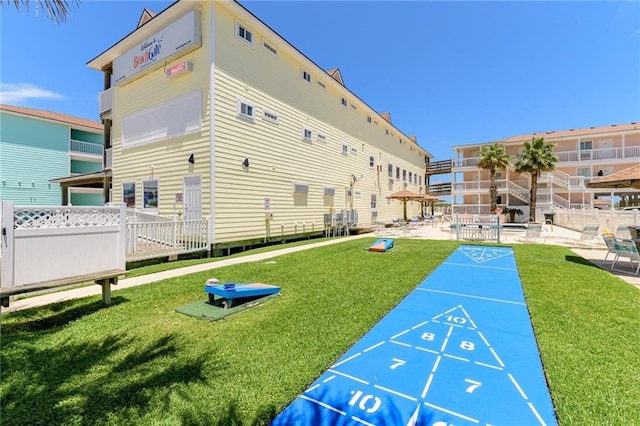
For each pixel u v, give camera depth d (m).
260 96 11.73
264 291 4.91
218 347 3.18
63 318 4.15
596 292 5.01
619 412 2.08
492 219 13.90
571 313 4.04
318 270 6.99
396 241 12.84
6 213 3.65
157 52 11.31
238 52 10.82
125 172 12.98
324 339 3.36
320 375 2.67
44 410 2.18
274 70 12.50
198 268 7.47
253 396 2.33
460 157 31.62
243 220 10.88
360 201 19.89
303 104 14.28
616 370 2.62
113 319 4.06
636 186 7.81
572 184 25.59
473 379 2.58
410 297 4.97
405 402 2.28
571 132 28.52
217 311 4.30
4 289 3.52
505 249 10.23
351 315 4.11
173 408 2.18
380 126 23.16
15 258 3.71
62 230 4.13
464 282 5.90
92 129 23.53
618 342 3.16
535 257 8.52
